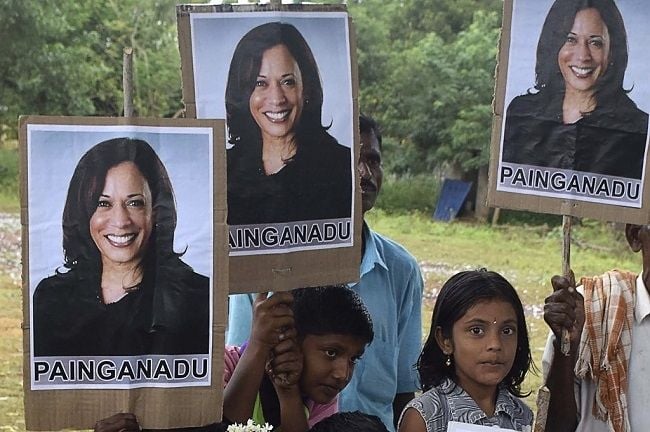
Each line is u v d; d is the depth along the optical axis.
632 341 3.08
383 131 18.69
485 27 18.66
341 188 2.84
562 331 2.85
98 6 18.78
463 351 2.70
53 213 2.49
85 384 2.52
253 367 2.79
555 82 2.90
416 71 18.36
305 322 2.86
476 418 2.70
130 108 2.52
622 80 2.88
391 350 3.54
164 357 2.55
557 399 2.93
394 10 19.84
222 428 2.79
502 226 16.34
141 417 2.54
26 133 2.47
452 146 17.70
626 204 2.90
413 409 2.75
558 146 2.91
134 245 2.53
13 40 16.84
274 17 2.75
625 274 3.18
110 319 2.52
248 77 2.74
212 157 2.56
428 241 14.78
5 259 11.67
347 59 2.83
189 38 2.70
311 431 2.72
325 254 2.83
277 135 2.76
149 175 2.53
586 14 2.88
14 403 7.10
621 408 3.04
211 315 2.57
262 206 2.76
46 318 2.50
